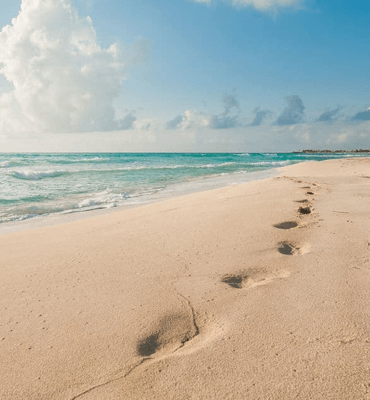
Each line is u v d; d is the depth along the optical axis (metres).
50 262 3.17
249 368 1.52
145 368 1.56
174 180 13.20
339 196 6.11
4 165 24.50
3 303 2.30
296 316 1.97
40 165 25.98
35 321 2.04
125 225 4.66
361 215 4.43
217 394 1.37
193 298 2.29
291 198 6.02
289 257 3.04
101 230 4.44
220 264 2.94
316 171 14.36
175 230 4.18
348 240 3.38
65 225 4.91
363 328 1.80
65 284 2.61
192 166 23.73
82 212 6.45
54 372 1.56
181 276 2.70
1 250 3.66
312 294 2.25
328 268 2.71
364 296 2.18
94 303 2.26
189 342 1.79
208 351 1.67
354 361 1.52
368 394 1.32
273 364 1.53
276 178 10.69
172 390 1.40
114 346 1.76
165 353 1.70
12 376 1.54
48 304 2.27
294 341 1.71
